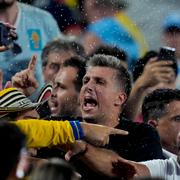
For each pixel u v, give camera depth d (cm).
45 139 1060
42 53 1789
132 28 2053
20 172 840
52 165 839
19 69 1875
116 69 1343
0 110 1127
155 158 1287
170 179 1204
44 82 1781
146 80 1742
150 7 2103
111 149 1277
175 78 1772
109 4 2038
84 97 1333
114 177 1188
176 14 2089
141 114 1644
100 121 1327
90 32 2016
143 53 2045
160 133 1471
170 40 2064
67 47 1780
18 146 837
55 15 2005
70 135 1075
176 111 1464
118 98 1335
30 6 1967
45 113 1546
